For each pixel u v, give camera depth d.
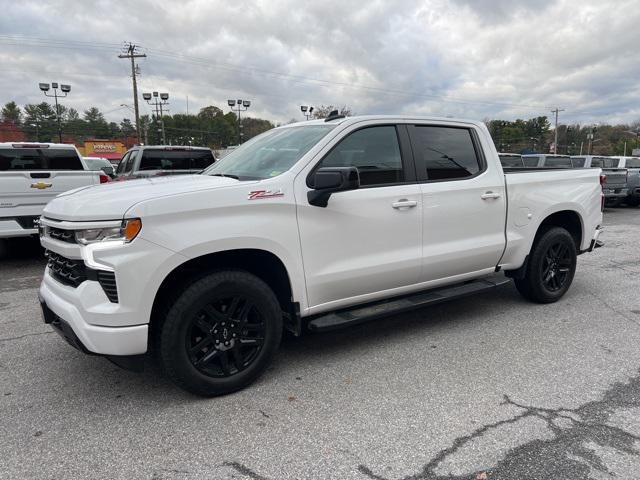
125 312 2.91
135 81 45.03
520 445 2.75
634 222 13.41
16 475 2.53
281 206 3.39
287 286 3.57
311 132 3.96
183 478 2.50
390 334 4.51
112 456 2.69
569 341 4.31
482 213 4.53
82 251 2.93
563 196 5.20
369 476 2.50
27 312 5.29
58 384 3.56
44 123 78.75
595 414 3.07
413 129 4.20
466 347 4.19
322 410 3.16
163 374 3.71
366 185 3.86
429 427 2.94
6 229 7.41
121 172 11.60
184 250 3.02
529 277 5.19
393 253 3.99
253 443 2.80
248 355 3.45
